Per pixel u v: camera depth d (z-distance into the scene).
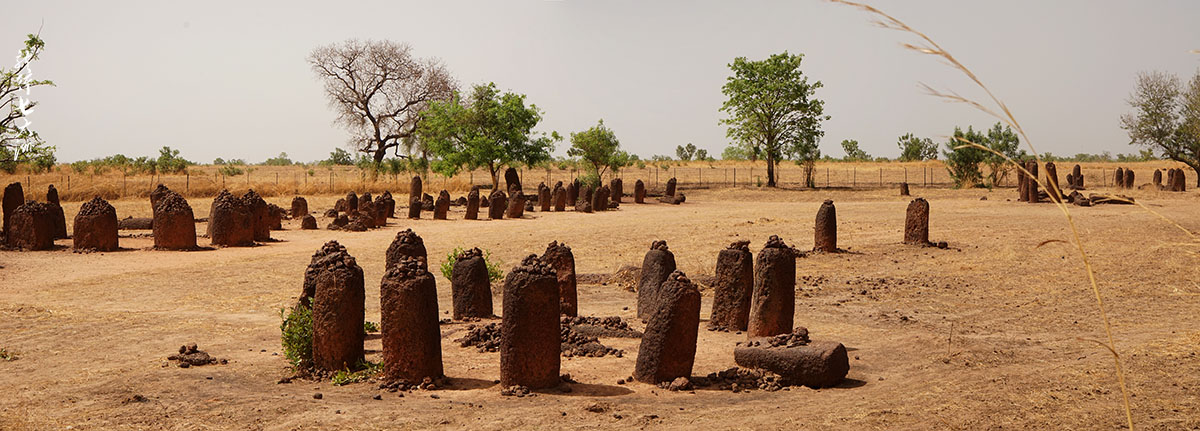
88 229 24.75
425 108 70.94
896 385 9.92
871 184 65.94
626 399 9.38
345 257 10.66
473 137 54.88
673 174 81.94
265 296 17.62
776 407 8.98
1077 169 53.78
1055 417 8.22
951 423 8.08
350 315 10.45
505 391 9.53
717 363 11.29
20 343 12.64
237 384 10.08
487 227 33.41
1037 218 32.97
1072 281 18.53
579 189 48.41
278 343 12.80
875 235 28.52
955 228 29.92
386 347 9.98
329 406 8.99
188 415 8.67
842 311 15.58
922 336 12.82
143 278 19.88
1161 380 9.49
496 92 55.91
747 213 39.47
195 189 50.06
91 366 11.09
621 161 61.53
